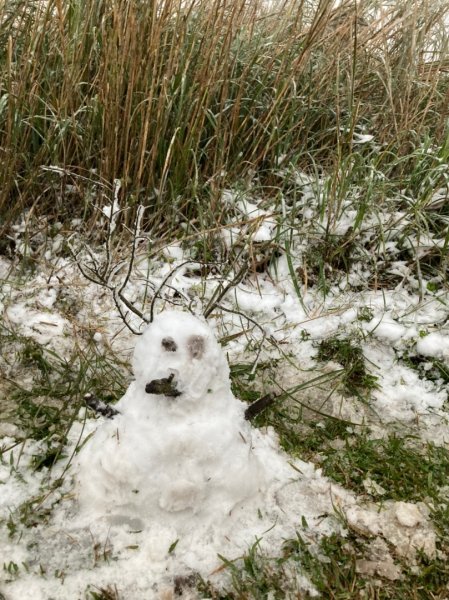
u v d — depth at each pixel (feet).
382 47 4.29
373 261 3.47
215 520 2.10
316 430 2.61
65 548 2.05
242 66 3.91
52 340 2.97
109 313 3.14
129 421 2.14
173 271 2.48
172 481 2.06
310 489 2.32
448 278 3.46
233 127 3.59
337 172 3.37
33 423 2.51
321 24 3.67
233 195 3.60
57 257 3.42
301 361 2.99
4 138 3.47
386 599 1.97
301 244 3.50
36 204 3.52
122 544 2.05
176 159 3.50
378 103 4.28
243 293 3.31
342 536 2.16
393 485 2.36
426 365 2.98
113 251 3.38
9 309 3.10
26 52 3.42
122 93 3.46
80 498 2.17
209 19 3.54
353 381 2.89
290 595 1.97
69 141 3.52
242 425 2.20
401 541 2.16
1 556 2.02
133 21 3.24
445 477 2.41
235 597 1.95
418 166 3.58
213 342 2.13
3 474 2.29
